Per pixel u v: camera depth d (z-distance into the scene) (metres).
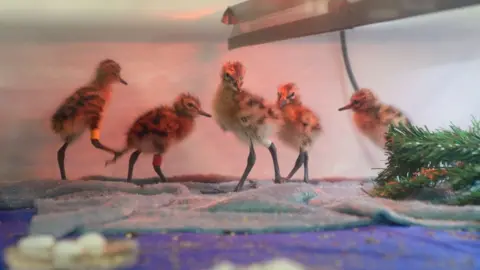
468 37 1.24
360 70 1.25
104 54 1.16
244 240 0.67
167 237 0.69
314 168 1.24
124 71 1.17
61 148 1.15
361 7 1.05
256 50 1.20
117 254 0.58
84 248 0.57
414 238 0.67
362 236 0.69
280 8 1.11
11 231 0.75
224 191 1.18
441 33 1.23
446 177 0.89
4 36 1.11
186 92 1.18
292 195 0.97
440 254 0.59
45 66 1.14
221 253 0.60
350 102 1.25
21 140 1.14
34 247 0.56
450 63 1.26
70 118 1.15
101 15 1.10
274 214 0.82
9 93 1.13
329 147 1.24
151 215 0.82
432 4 1.00
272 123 1.21
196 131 1.19
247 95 1.20
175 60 1.18
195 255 0.59
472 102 1.27
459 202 0.86
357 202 0.84
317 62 1.23
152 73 1.17
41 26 1.11
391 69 1.25
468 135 0.92
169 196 1.00
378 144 1.25
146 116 1.17
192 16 1.12
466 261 0.56
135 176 1.17
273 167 1.22
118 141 1.17
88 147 1.16
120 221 0.77
